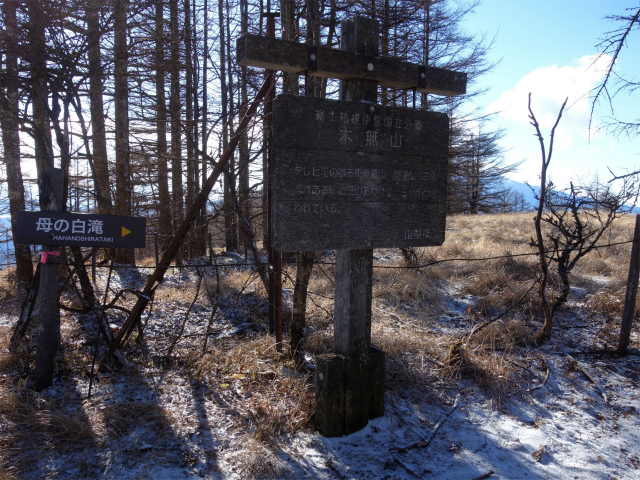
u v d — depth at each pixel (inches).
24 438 133.4
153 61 323.9
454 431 155.6
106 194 404.8
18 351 183.6
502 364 196.1
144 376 177.9
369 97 142.9
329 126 132.4
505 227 594.9
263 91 195.6
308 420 151.3
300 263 209.5
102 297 289.0
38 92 183.2
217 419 149.8
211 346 211.2
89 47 194.1
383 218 143.5
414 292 301.6
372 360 151.8
